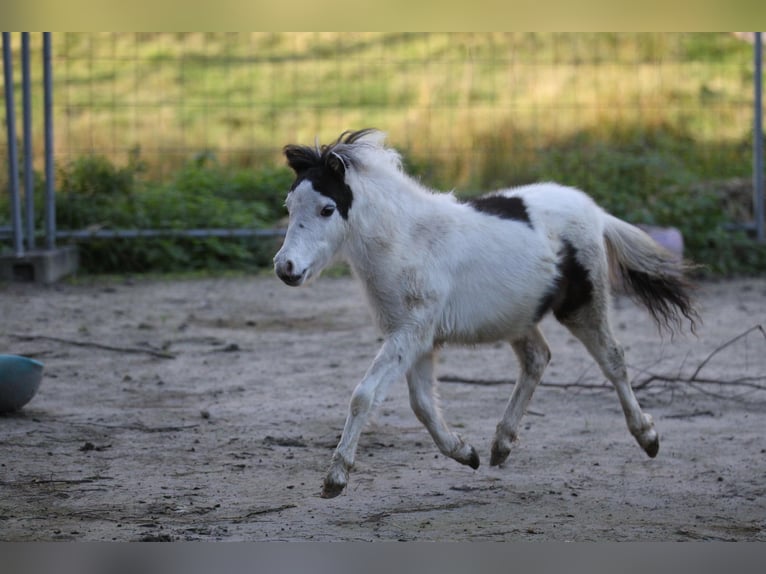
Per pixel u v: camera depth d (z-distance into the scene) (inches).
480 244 333.7
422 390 331.6
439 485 330.6
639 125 935.7
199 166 877.2
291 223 312.3
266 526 289.4
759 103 762.2
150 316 605.6
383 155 334.3
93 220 757.9
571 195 364.5
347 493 321.4
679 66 1056.8
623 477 339.3
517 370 487.8
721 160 861.2
